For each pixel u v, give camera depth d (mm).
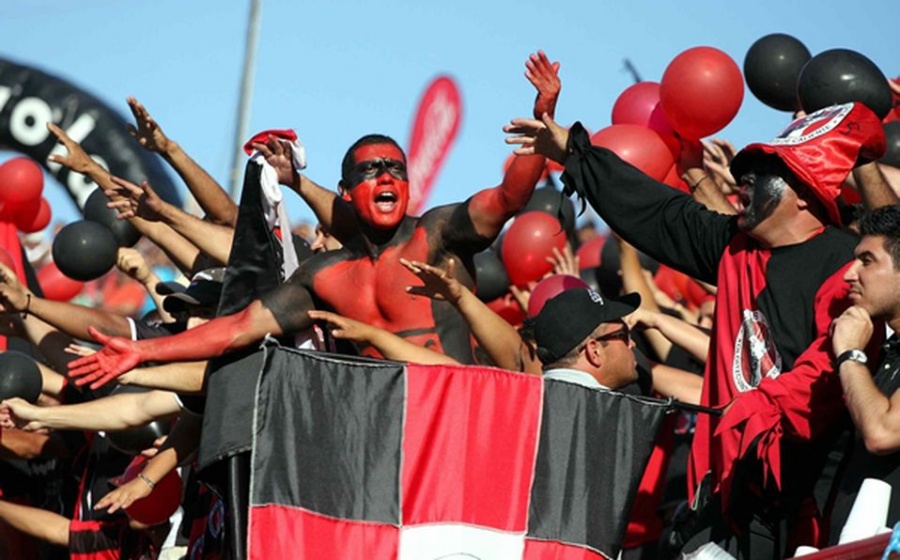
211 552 24281
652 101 25094
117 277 47000
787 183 19531
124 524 26984
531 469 19766
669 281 33562
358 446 19688
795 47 23500
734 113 23594
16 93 43062
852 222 20812
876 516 17562
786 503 19453
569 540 19609
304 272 22219
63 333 28750
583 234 38844
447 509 19641
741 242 20234
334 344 22594
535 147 21625
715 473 19922
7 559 29156
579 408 19922
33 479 29234
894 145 22859
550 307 21000
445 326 22156
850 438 19125
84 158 26328
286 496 19531
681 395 23750
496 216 21688
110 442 25797
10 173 33688
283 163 23453
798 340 19375
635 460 19875
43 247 41188
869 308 18359
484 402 19875
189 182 26453
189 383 22719
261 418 19609
